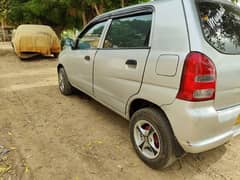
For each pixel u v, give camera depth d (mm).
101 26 3023
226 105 1910
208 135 1802
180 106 1740
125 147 2562
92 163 2258
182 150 1957
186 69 1681
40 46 8977
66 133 2881
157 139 2090
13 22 15500
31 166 2178
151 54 1999
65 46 4211
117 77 2482
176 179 2055
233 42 1965
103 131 2959
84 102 4090
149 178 2059
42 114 3484
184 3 1835
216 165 2273
